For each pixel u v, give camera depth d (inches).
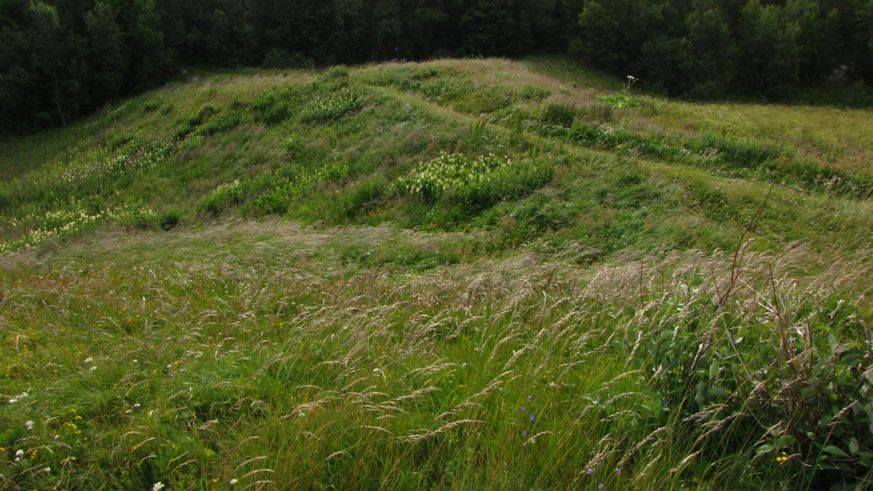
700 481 115.3
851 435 115.7
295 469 122.0
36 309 278.5
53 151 1091.3
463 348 182.7
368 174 634.8
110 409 153.2
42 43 1285.7
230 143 842.8
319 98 890.7
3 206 853.2
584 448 125.6
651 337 148.3
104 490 123.4
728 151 574.6
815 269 283.6
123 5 1466.5
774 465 117.6
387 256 414.6
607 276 235.1
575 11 1670.8
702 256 313.7
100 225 690.8
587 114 687.7
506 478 115.6
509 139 610.2
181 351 192.7
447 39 1781.5
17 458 126.6
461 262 391.5
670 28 1520.7
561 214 455.2
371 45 1710.1
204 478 123.1
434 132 661.3
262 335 208.7
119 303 278.1
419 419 137.2
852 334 146.6
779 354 125.0
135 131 1002.1
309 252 417.4
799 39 1531.7
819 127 746.8
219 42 1596.9
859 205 433.4
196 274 348.5
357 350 168.6
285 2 1649.9
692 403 130.3
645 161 557.3
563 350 169.0
